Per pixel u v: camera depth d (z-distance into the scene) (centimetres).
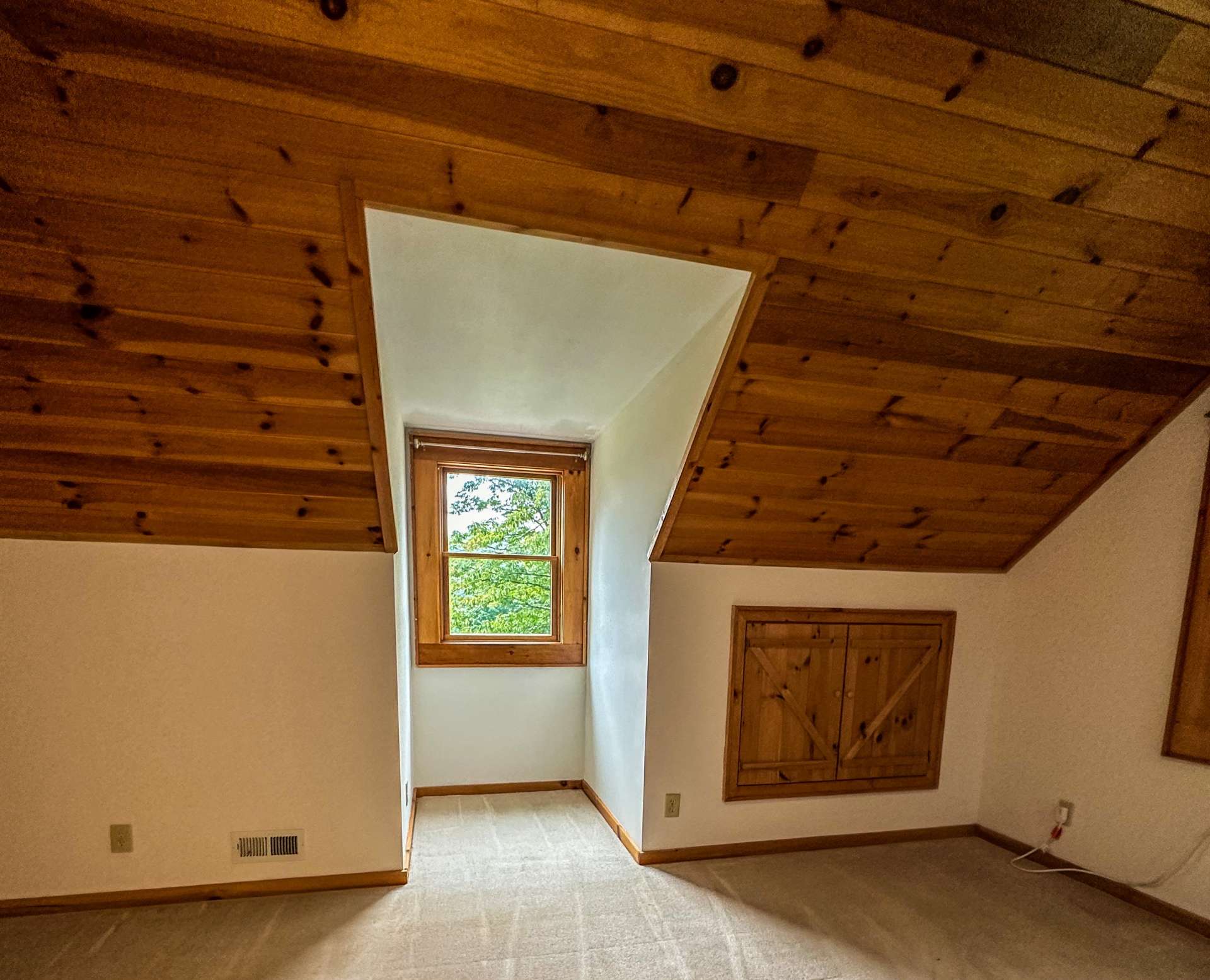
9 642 183
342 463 177
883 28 102
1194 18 105
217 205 117
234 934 178
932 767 261
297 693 203
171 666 194
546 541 325
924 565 257
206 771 197
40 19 89
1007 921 195
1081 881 223
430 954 170
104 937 176
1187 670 199
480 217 124
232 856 199
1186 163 129
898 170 125
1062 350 175
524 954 171
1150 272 155
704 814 233
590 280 159
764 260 141
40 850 187
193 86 99
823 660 246
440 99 105
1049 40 106
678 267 151
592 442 319
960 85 112
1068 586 239
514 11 94
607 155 116
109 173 110
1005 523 241
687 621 229
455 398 257
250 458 172
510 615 319
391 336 195
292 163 111
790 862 233
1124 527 220
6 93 97
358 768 207
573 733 316
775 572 240
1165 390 196
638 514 241
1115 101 117
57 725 187
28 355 138
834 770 249
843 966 170
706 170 121
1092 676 228
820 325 158
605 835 252
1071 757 233
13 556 182
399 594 232
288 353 147
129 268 125
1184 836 197
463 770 304
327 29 94
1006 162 126
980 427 198
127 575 190
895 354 169
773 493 210
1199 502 198
